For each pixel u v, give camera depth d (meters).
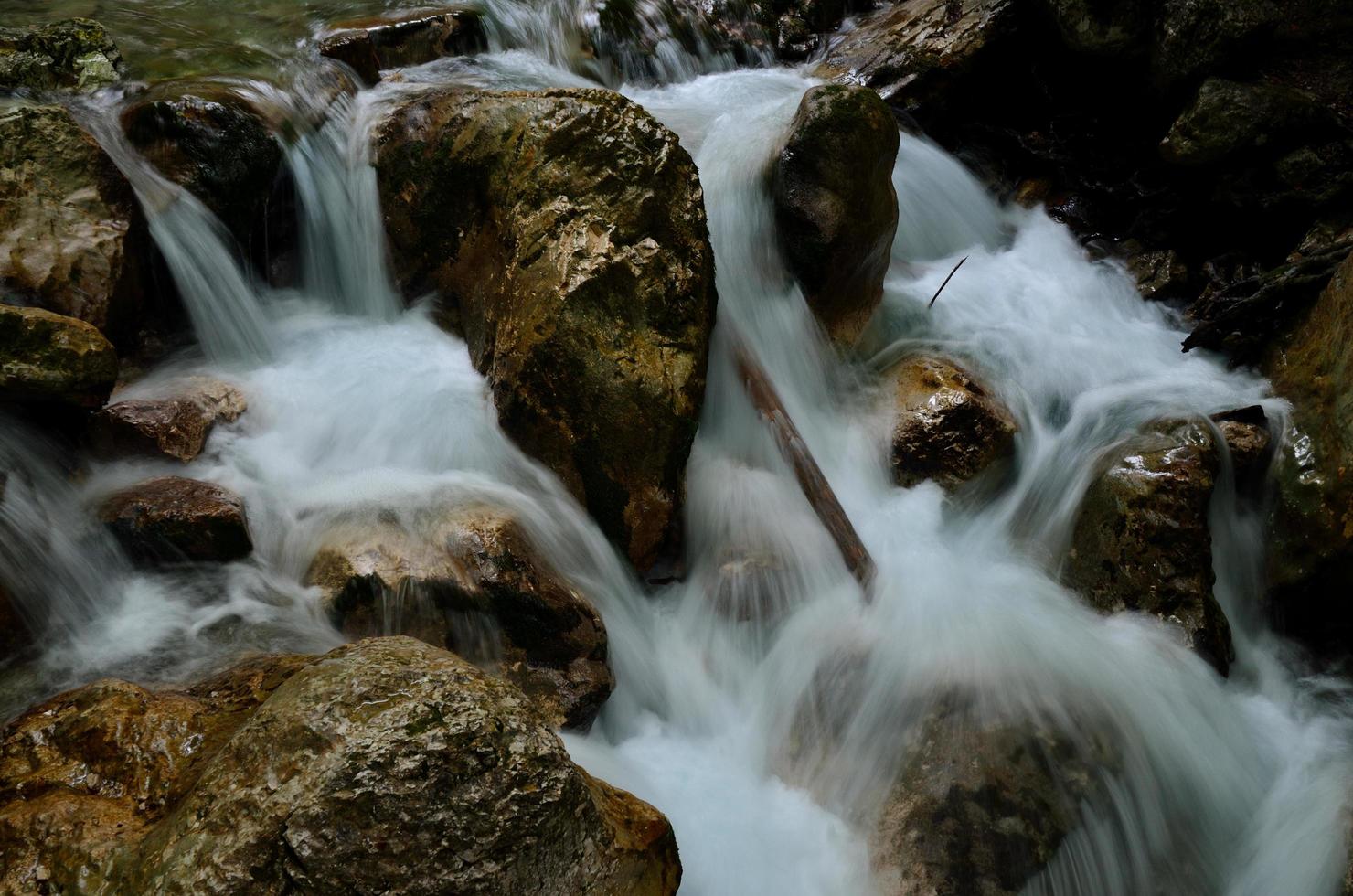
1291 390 6.15
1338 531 5.46
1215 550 5.88
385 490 4.98
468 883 2.80
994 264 8.11
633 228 5.30
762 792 4.70
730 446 5.94
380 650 3.22
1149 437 5.94
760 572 5.38
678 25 9.41
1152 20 7.75
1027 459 6.36
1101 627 5.36
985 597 5.46
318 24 7.74
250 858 2.71
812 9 10.12
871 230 6.44
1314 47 7.42
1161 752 4.77
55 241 5.21
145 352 5.71
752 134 7.00
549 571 4.75
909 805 4.45
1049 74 8.83
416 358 6.00
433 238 6.14
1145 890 4.45
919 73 8.69
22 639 4.09
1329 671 5.64
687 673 5.16
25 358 4.41
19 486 4.38
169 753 3.30
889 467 6.16
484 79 7.79
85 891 2.82
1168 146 7.48
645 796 4.42
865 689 4.91
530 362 5.19
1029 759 4.52
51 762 3.36
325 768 2.80
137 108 5.96
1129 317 7.70
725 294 6.33
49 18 7.39
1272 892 4.46
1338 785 4.80
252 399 5.58
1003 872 4.27
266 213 6.28
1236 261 7.62
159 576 4.50
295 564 4.66
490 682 3.17
